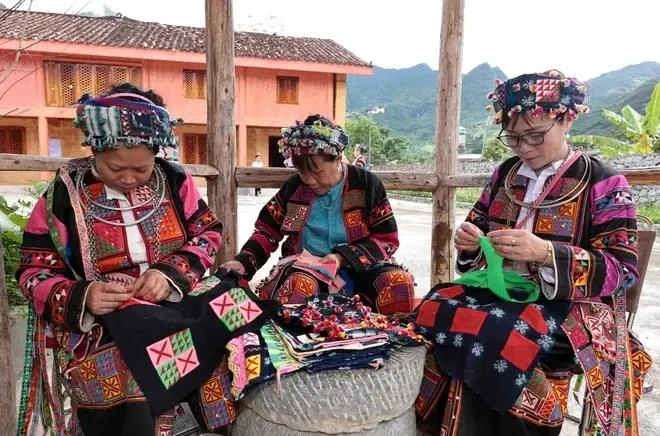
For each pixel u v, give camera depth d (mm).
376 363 1598
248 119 18734
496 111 1787
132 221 1702
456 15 3088
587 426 1782
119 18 19953
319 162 2227
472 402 1709
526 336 1627
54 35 15797
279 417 1612
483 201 2033
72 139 17812
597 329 1688
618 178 1725
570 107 1671
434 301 1846
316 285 2154
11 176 16875
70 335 1589
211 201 2986
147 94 1671
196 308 1648
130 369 1478
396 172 3211
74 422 1614
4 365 2033
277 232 2557
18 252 2906
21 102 16547
